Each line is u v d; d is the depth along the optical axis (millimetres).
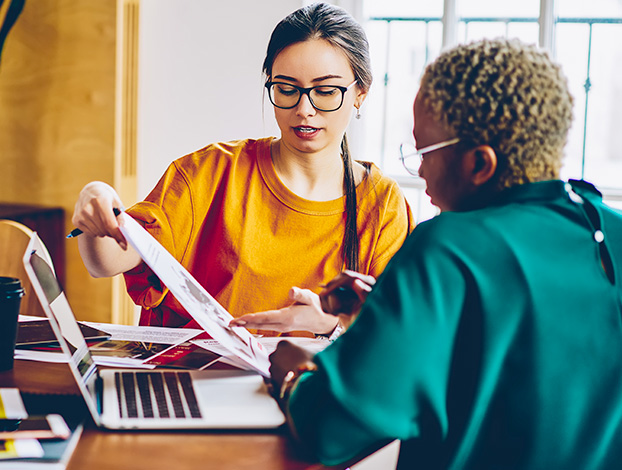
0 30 2859
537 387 865
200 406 1076
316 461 936
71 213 3033
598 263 910
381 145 3361
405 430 858
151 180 3311
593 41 3059
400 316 854
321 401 896
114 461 905
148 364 1271
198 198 1684
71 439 939
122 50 2961
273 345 1420
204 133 3225
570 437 875
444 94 919
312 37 1561
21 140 3053
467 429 872
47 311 1001
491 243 880
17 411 1016
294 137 1609
